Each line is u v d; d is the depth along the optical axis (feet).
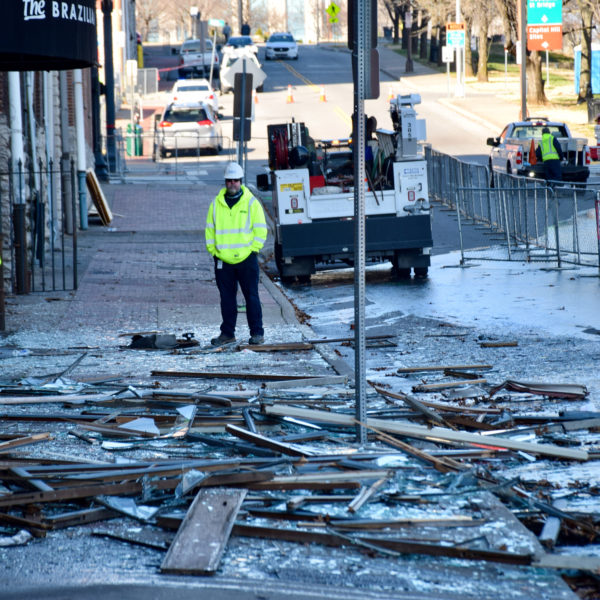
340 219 217.36
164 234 294.05
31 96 223.10
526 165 355.77
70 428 93.04
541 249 254.06
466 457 82.12
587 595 57.62
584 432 90.89
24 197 205.46
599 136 436.35
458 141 533.14
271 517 67.21
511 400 103.76
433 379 117.70
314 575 58.44
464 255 254.47
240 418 93.30
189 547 61.16
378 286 211.82
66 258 243.60
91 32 145.89
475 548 61.67
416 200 217.15
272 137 228.22
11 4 131.95
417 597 55.21
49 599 54.60
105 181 413.18
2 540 64.18
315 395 106.22
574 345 137.18
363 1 83.61
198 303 183.62
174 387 112.06
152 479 72.95
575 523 66.95
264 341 146.10
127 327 159.22
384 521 65.41
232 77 245.86
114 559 61.11
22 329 156.46
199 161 489.67
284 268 217.56
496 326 156.97
